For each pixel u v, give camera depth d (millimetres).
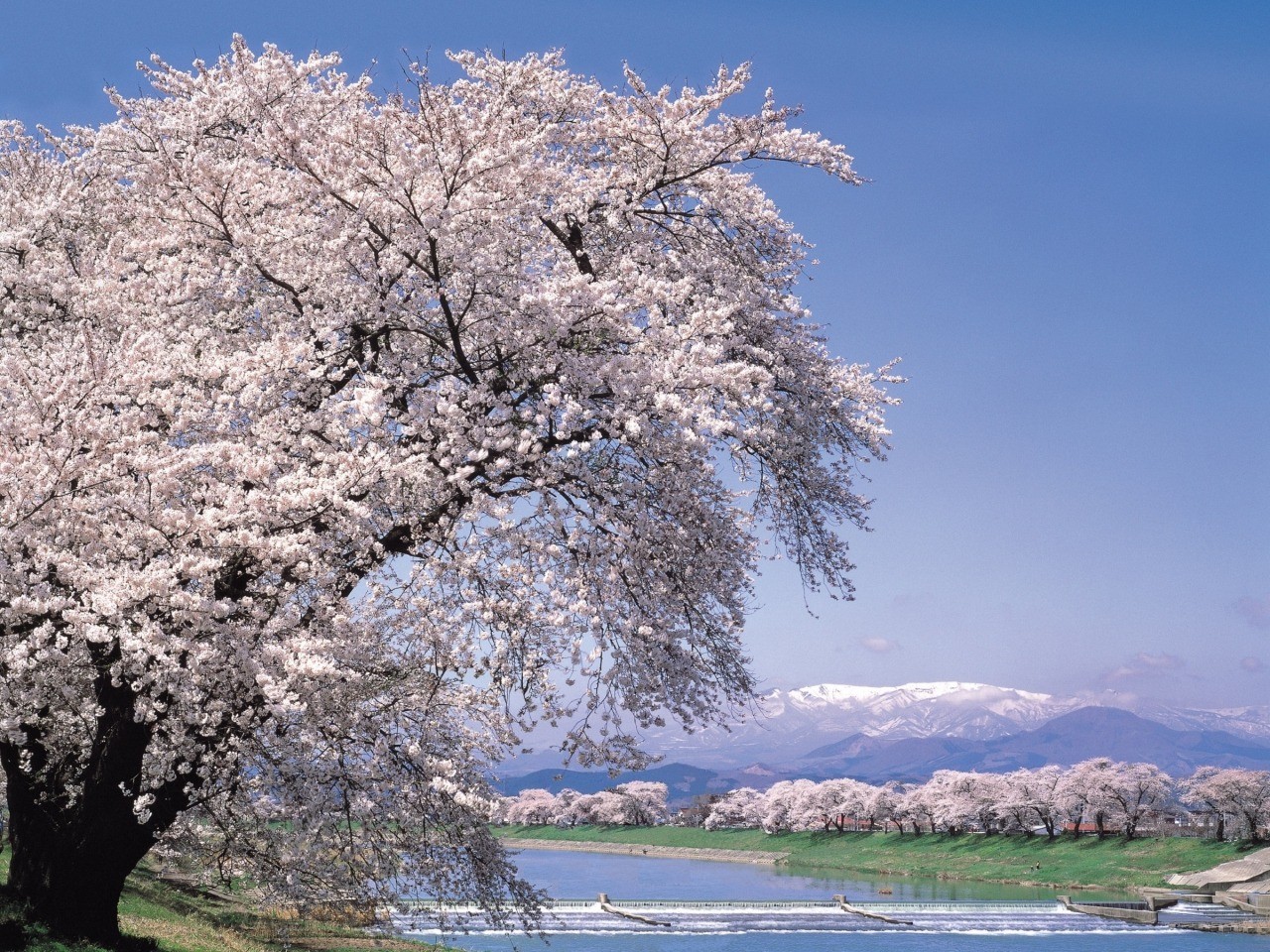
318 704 13156
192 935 19797
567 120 19562
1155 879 86062
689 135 17875
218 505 12250
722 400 14656
